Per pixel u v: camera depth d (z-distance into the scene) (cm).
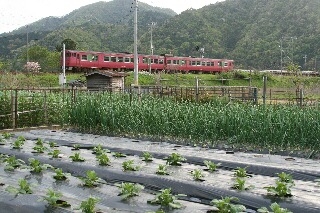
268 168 774
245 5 12006
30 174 694
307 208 530
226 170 761
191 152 956
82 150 952
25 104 1468
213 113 1127
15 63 6256
